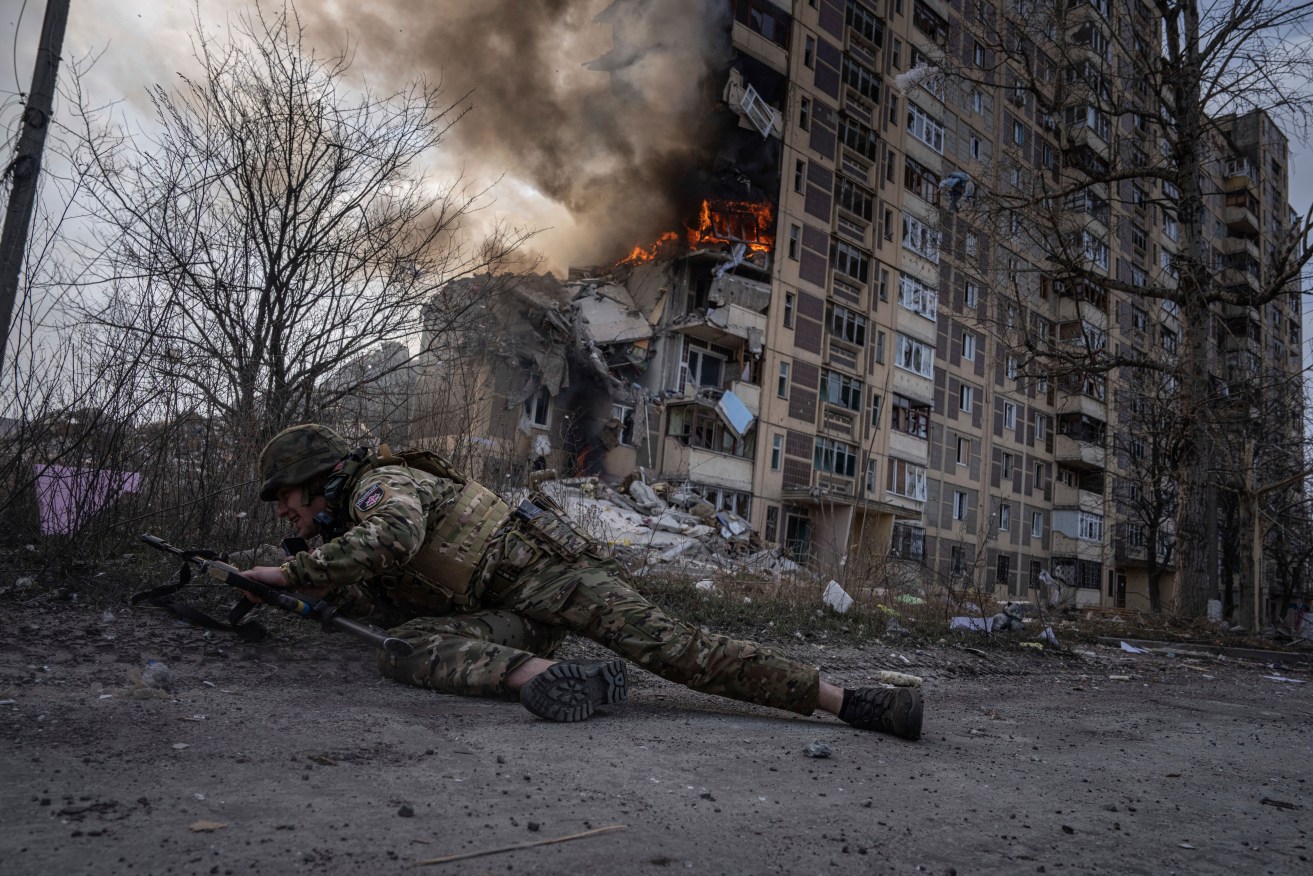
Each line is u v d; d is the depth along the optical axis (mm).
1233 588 29359
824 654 5344
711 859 1500
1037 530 36781
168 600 3105
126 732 2020
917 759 2564
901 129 31141
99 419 4027
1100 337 33812
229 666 2918
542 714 2529
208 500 4344
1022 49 16250
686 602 5984
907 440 30562
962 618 7637
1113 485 33938
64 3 4336
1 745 1830
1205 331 14781
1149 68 15211
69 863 1247
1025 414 36500
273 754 1939
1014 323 16141
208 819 1478
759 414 26219
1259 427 18781
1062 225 15828
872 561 8266
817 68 28625
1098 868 1670
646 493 21250
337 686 2842
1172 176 15109
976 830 1858
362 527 2580
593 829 1592
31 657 2699
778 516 26516
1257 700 5445
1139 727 3785
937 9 32750
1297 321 34625
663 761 2209
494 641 2805
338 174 5750
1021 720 3721
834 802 1976
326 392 5395
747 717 3055
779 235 27109
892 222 30719
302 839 1417
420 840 1460
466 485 2936
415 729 2311
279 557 4176
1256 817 2229
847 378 28953
